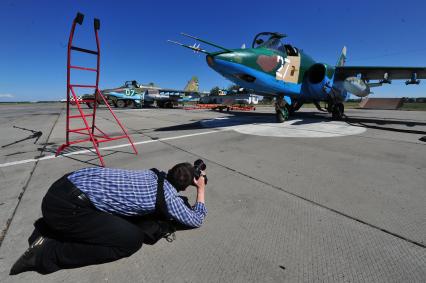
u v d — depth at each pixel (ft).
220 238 7.07
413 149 17.40
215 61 24.07
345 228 7.45
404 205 8.86
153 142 21.42
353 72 37.24
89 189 5.65
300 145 19.29
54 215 5.47
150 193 5.99
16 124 37.83
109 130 29.55
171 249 6.65
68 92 14.61
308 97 35.88
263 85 28.48
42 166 14.48
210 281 5.45
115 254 5.96
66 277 5.68
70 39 13.67
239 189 10.61
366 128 28.19
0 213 8.64
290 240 6.89
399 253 6.27
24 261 5.67
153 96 90.74
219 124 33.83
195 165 7.57
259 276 5.57
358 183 11.07
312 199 9.52
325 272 5.66
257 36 31.14
